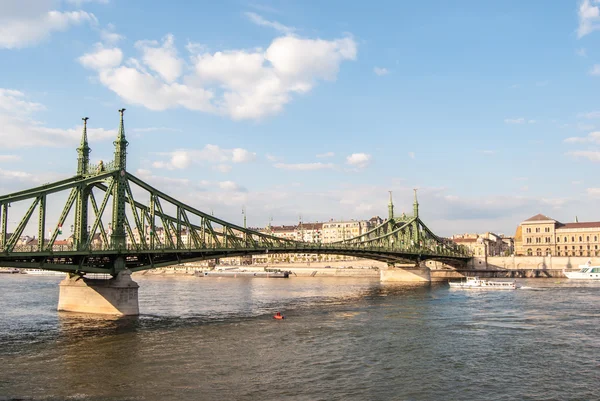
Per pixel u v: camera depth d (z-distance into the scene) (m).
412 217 184.38
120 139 81.69
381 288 143.62
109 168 81.62
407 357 52.53
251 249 101.94
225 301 107.38
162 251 83.94
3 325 70.38
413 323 73.44
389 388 42.44
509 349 56.06
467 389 42.41
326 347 57.06
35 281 182.00
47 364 49.16
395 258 162.88
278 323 73.88
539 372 47.25
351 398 39.97
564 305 92.12
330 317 80.06
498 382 44.28
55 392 41.00
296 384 43.28
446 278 197.12
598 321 73.62
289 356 52.72
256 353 54.00
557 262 192.25
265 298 114.12
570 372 47.22
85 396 40.09
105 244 77.25
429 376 45.91
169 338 61.72
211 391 41.31
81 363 49.53
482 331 66.62
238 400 39.28
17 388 42.00
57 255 68.94
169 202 90.50
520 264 198.88
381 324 72.62
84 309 83.06
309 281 187.88
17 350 54.91
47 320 74.94
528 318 77.12
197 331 66.75
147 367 48.19
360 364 49.75
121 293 79.81
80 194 80.00
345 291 133.38
